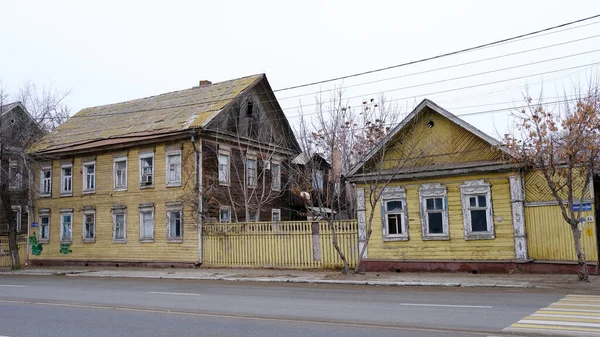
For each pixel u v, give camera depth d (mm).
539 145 16391
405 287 16922
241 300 13812
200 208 26641
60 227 32281
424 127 21391
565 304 11930
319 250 22938
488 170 19391
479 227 19703
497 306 11742
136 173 29453
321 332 9031
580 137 15930
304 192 30078
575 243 16578
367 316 10617
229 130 29828
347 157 28109
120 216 30031
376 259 21422
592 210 17969
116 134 30969
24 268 30859
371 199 21844
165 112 31938
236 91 30938
